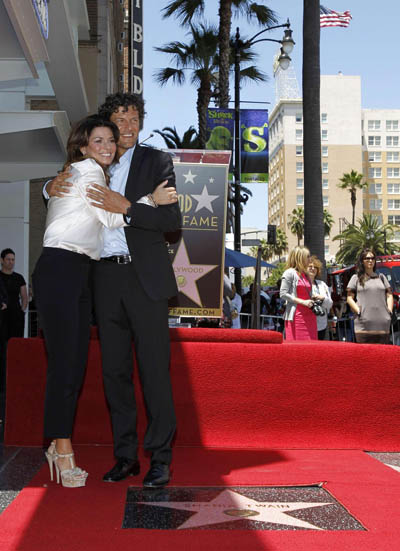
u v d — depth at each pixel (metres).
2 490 3.29
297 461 4.05
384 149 153.50
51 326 3.36
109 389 3.60
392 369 4.54
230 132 21.41
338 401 4.51
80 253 3.41
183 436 4.46
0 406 6.57
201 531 2.65
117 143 3.63
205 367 4.48
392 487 3.38
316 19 13.77
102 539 2.54
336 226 149.38
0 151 9.01
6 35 6.06
